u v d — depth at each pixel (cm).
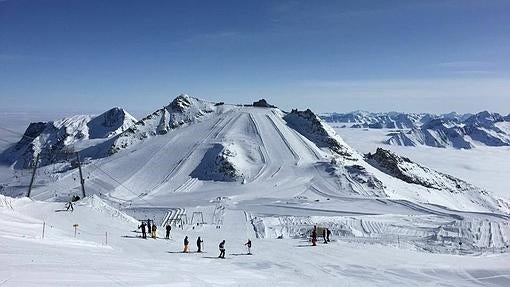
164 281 2470
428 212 8669
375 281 3166
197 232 5647
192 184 12738
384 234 5759
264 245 4541
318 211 8669
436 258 4047
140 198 11262
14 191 14250
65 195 12350
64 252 2847
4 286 1858
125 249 3697
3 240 2848
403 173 15588
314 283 2962
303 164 13988
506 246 5088
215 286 2534
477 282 3284
